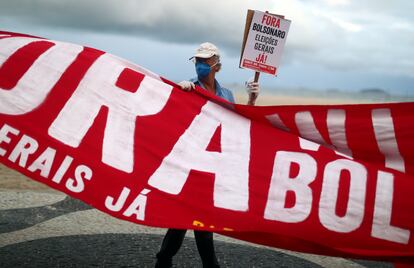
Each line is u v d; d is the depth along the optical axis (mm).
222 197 3553
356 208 3557
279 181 3627
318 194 3592
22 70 3723
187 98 3852
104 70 3814
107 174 3480
